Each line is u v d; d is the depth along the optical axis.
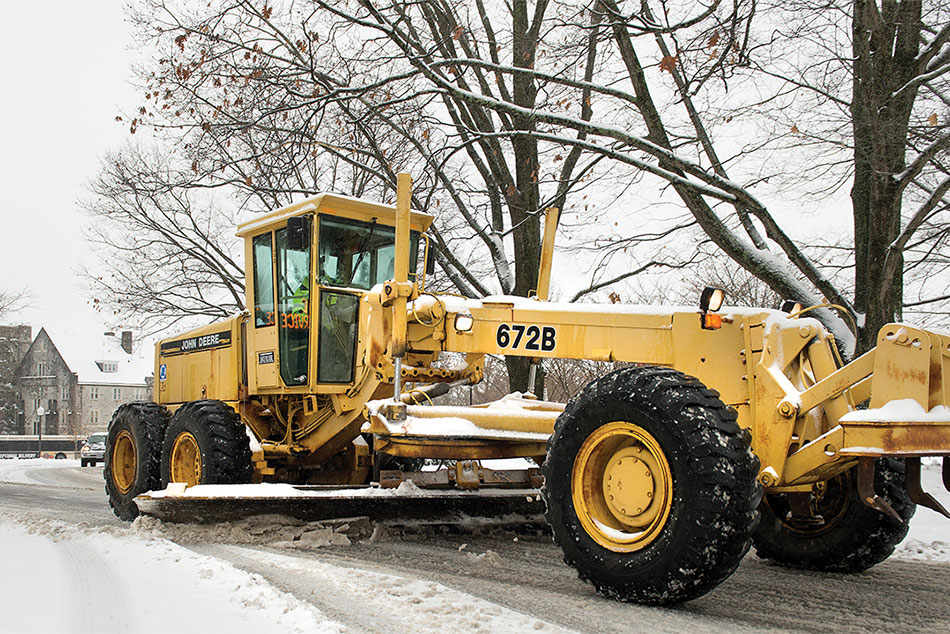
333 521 5.95
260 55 10.50
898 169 8.31
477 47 11.36
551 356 5.03
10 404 66.75
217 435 7.00
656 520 3.79
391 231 7.43
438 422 5.57
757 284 15.91
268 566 4.87
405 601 3.89
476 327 5.41
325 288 6.93
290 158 11.22
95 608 3.76
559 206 11.79
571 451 4.12
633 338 4.71
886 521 4.73
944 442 3.44
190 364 8.69
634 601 3.87
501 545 5.90
